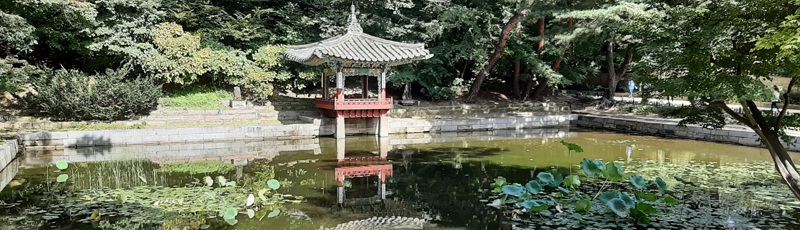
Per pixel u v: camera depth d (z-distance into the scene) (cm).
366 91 2141
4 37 1522
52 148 1594
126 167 1309
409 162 1427
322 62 1920
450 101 2780
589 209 800
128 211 827
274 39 2427
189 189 1012
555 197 934
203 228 738
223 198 931
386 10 2655
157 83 2145
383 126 2041
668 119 2283
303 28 2566
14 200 905
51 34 1923
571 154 1571
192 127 1823
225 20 2378
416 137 2058
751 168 1289
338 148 1719
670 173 1209
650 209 736
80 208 847
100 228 727
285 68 2381
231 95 2244
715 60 905
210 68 2069
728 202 896
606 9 2177
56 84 1725
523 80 3256
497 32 2638
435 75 2567
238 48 2430
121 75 1859
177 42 2017
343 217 834
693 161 1416
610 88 2814
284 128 1908
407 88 2638
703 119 995
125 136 1689
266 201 933
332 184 1109
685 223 757
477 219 820
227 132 1823
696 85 866
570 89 3569
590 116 2505
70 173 1208
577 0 2367
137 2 2022
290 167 1331
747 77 830
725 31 848
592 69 2961
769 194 962
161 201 902
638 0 2208
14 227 729
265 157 1509
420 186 1097
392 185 1108
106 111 1775
